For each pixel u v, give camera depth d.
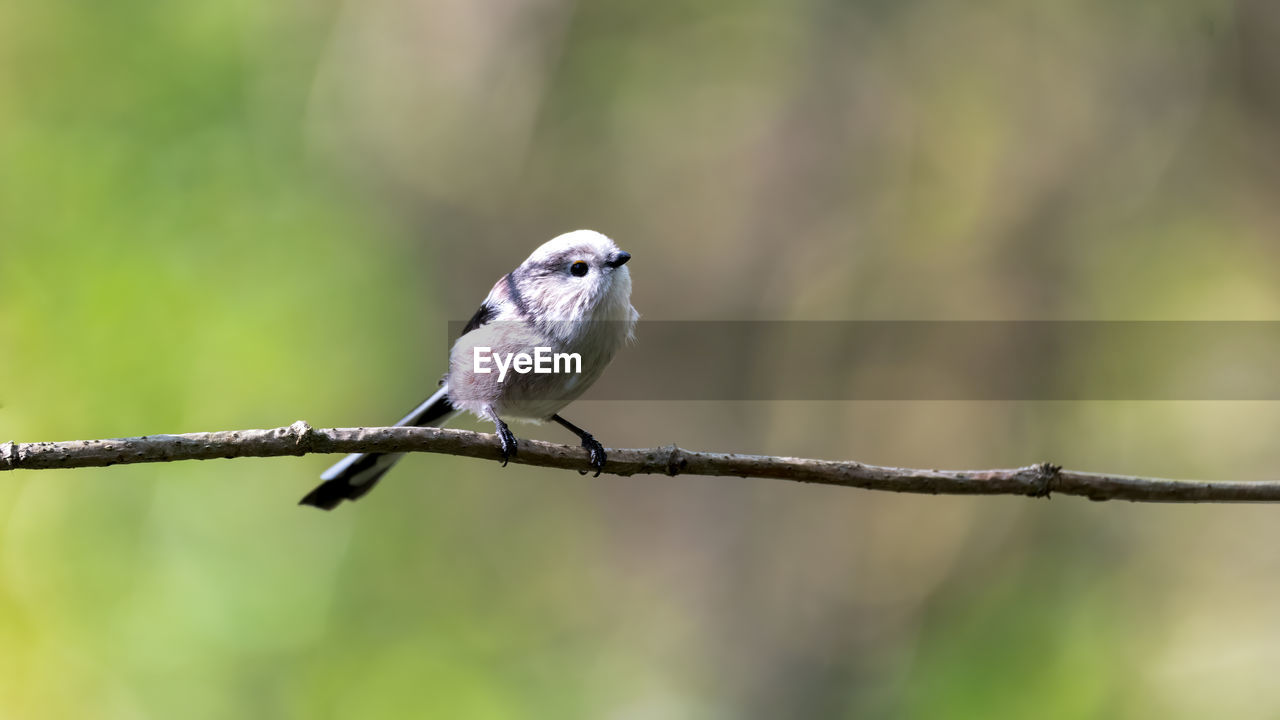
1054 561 12.40
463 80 15.39
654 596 13.56
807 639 12.94
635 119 15.53
